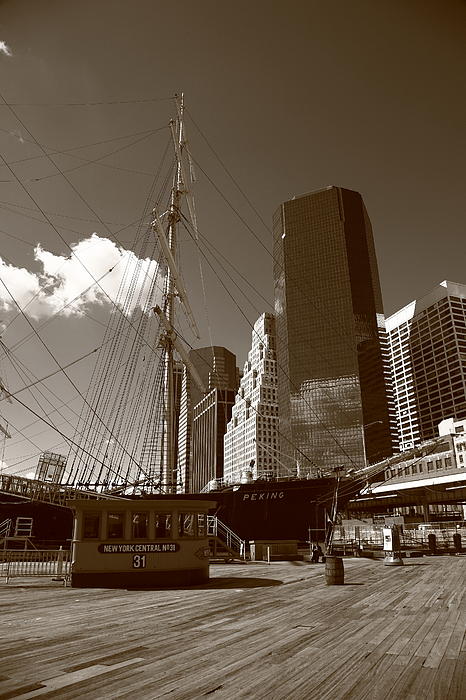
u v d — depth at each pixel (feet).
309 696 17.54
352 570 71.00
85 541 55.72
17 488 105.19
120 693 17.99
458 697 17.22
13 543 110.83
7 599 44.88
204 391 177.37
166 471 149.28
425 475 331.77
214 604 39.99
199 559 57.06
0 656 23.50
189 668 21.13
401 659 22.22
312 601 40.73
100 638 27.43
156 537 56.70
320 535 119.75
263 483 125.70
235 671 20.63
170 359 164.96
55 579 62.80
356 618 32.50
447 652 23.38
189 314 171.63
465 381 610.65
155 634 28.32
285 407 640.17
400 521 136.77
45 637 27.81
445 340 648.79
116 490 131.64
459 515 400.88
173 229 180.96
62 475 131.23
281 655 23.17
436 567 75.61
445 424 438.40
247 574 67.92
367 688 18.31
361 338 635.66
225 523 124.57
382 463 121.49
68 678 19.84
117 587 54.13
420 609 35.91
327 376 625.82
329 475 129.80
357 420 592.60
